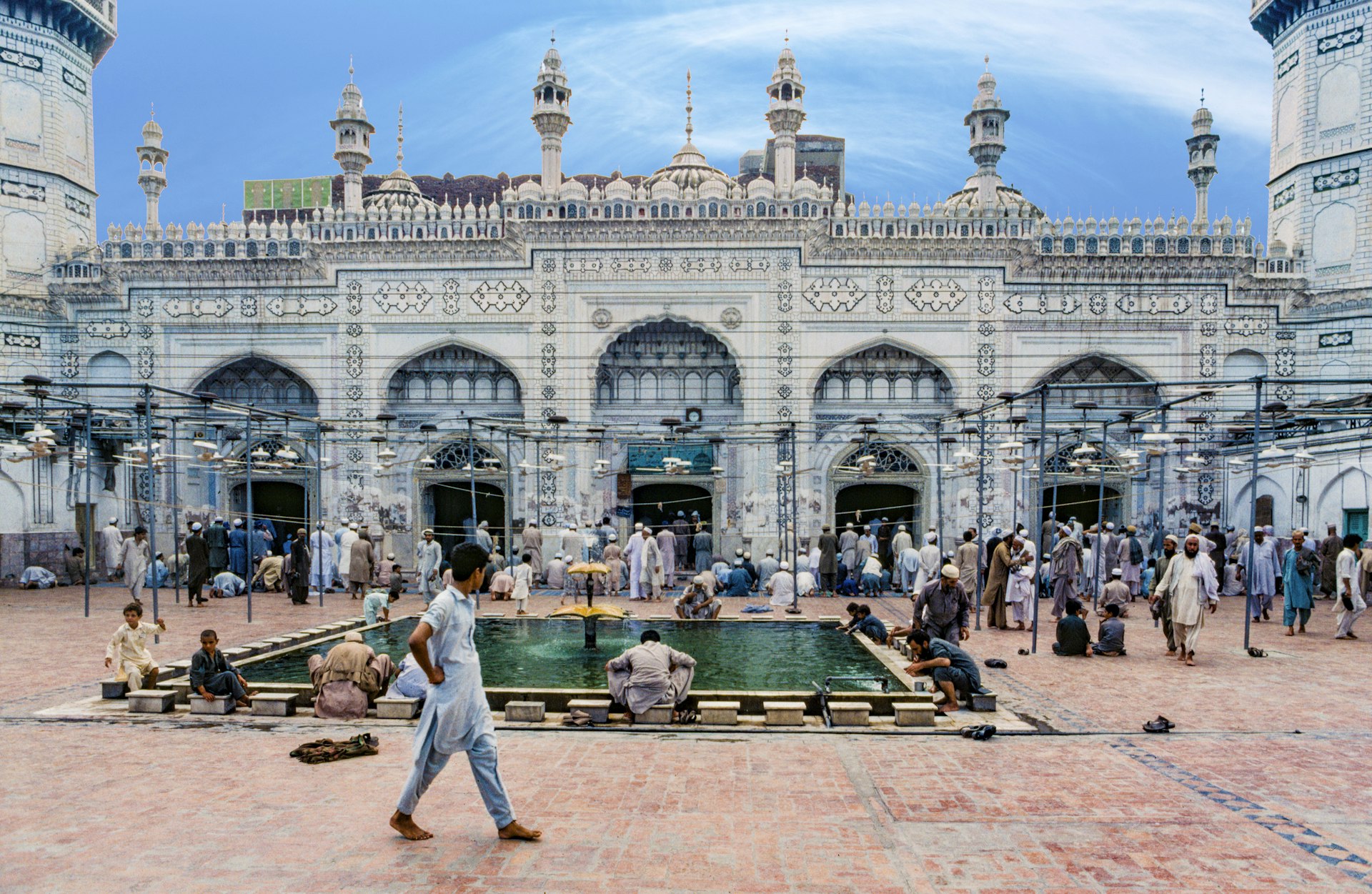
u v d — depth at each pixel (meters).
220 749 5.05
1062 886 3.25
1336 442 12.12
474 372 16.09
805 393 15.35
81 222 16.78
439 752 3.54
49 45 16.06
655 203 15.45
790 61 15.47
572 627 9.60
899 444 15.86
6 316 15.23
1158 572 10.38
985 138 15.39
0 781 4.42
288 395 16.22
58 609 11.44
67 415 13.64
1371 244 14.80
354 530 13.59
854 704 5.71
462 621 3.58
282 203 21.72
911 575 13.19
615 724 5.68
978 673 6.19
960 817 3.96
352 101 15.67
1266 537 10.51
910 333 15.32
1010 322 15.30
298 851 3.51
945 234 15.28
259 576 13.79
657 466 16.06
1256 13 16.64
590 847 3.58
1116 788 4.37
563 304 15.45
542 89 15.52
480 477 16.00
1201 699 6.39
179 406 14.57
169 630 9.67
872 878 3.31
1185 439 13.52
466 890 3.18
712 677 6.92
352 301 15.59
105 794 4.21
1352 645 8.74
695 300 15.40
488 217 15.66
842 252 15.30
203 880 3.24
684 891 3.19
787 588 11.23
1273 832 3.78
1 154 15.43
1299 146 15.73
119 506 15.71
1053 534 11.36
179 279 15.66
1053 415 15.66
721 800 4.19
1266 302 15.24
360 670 5.92
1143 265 15.17
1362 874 3.35
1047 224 15.34
